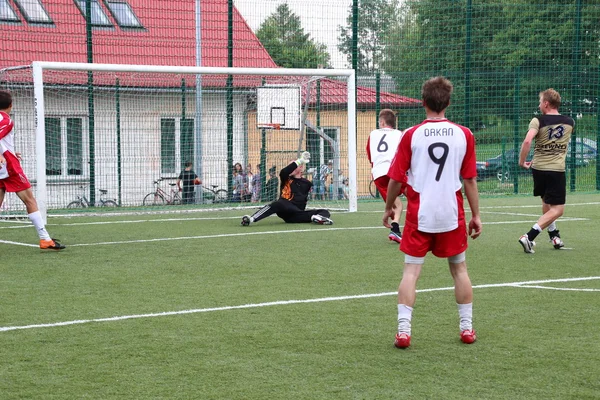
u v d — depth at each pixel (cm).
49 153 1725
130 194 1769
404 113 2069
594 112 2273
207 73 1528
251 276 865
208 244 1130
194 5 1969
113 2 1973
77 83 1756
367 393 465
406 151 568
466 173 573
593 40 2280
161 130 1791
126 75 1777
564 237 1209
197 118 1788
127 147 1772
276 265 941
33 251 1063
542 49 2266
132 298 745
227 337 595
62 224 1418
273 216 1567
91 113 1753
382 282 827
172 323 641
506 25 2234
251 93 1805
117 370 511
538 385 479
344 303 719
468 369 513
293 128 1669
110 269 914
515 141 2183
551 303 717
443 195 561
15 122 1700
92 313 679
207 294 763
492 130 2194
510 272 891
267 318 658
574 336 596
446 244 570
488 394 463
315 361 532
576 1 2234
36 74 1384
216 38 1961
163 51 1950
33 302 727
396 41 2088
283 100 1673
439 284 813
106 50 1914
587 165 2267
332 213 1614
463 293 578
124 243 1142
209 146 1788
